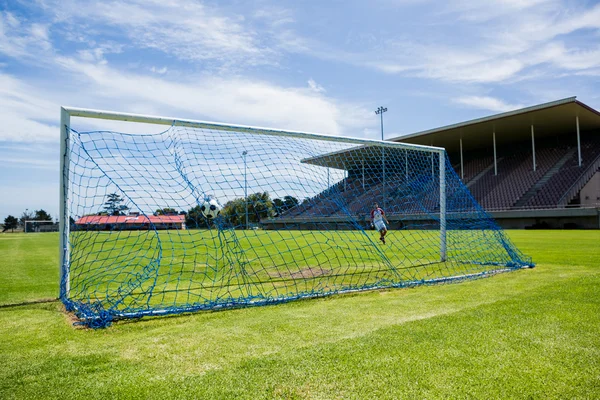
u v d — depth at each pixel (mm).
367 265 7008
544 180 24703
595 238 12875
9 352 2504
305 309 3621
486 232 7512
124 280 5547
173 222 5270
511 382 1906
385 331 2770
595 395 1778
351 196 10992
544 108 21578
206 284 5195
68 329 3047
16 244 15344
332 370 2084
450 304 3699
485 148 32094
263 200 6711
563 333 2641
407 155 14242
